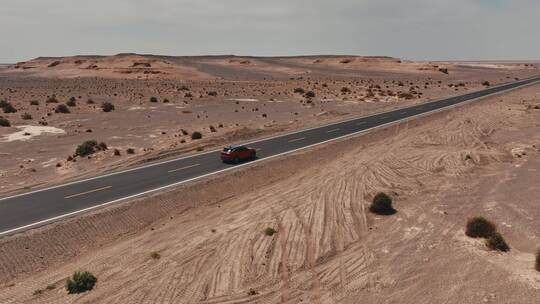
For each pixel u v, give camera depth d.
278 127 66.00
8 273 23.00
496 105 87.25
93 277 21.36
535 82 150.38
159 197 33.81
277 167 43.62
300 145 52.88
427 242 25.98
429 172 41.94
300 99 105.00
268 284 20.97
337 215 30.55
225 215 31.38
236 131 59.91
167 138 59.47
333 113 81.06
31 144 56.25
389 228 28.34
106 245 26.95
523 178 39.16
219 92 120.38
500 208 31.59
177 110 86.50
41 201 33.00
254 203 33.84
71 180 39.12
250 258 23.70
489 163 44.97
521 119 70.81
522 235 26.83
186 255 24.33
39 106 89.38
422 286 20.73
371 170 42.25
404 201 33.88
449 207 32.22
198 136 57.75
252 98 106.88
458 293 20.02
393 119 72.50
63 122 71.81
